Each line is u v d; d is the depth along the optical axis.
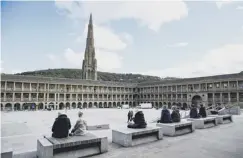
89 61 134.88
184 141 11.30
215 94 74.00
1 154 7.12
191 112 17.98
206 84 76.94
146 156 8.48
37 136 15.50
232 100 68.06
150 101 101.88
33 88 81.38
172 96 90.56
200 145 10.34
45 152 7.61
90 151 8.79
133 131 10.67
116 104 105.56
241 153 8.82
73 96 92.56
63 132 9.09
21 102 76.44
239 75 66.88
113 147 10.08
